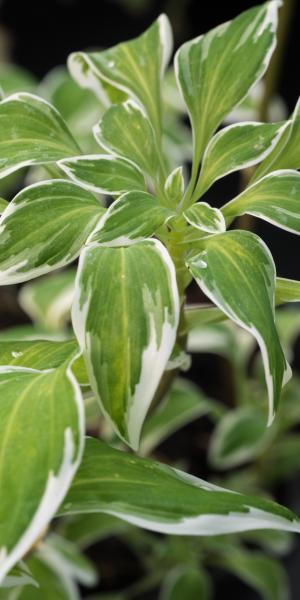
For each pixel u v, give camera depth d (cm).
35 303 75
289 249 101
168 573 74
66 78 82
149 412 47
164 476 39
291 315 79
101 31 131
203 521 37
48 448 35
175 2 129
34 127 44
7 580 41
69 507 38
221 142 44
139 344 38
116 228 39
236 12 128
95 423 69
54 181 42
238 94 46
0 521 34
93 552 78
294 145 45
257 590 77
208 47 46
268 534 75
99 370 38
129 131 45
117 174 41
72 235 41
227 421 74
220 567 77
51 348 41
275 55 64
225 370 85
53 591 61
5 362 41
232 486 79
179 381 73
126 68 48
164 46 49
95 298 38
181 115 106
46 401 37
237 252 40
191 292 87
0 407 37
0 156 43
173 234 43
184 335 45
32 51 127
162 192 46
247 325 37
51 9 134
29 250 40
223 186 103
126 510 37
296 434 86
